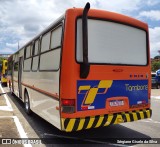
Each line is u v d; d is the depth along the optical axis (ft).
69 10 17.60
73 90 17.10
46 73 21.47
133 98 20.34
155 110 37.35
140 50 21.30
